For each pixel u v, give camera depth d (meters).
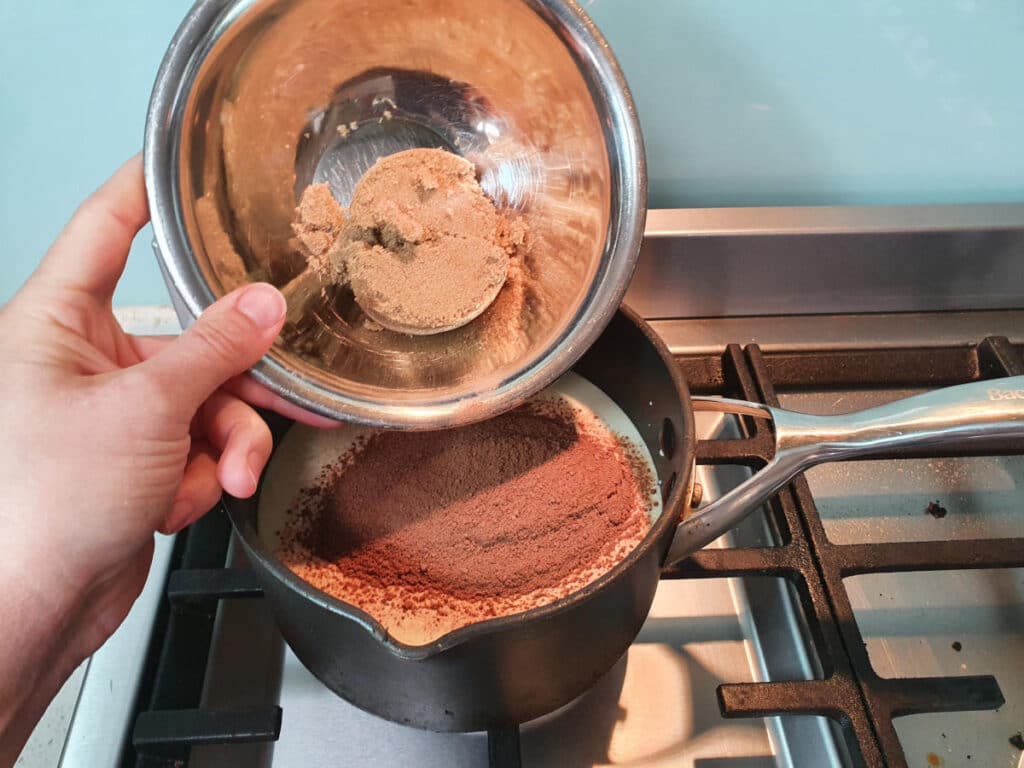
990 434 0.22
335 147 0.29
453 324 0.28
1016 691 0.28
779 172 0.38
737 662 0.29
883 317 0.39
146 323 0.39
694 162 0.37
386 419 0.24
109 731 0.25
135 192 0.26
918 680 0.25
